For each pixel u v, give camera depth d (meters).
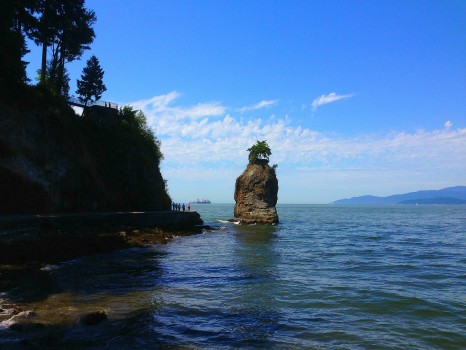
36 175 31.69
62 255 20.69
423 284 16.30
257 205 65.69
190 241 35.19
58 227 26.92
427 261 23.28
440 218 100.81
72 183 37.12
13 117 30.61
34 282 14.53
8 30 32.69
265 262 22.38
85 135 45.00
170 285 15.37
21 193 30.25
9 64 31.28
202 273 18.36
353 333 10.03
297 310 12.15
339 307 12.55
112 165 47.50
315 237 41.03
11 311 10.48
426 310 12.26
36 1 39.41
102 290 14.00
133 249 26.97
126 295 13.38
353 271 19.47
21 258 18.31
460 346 9.22
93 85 57.66
